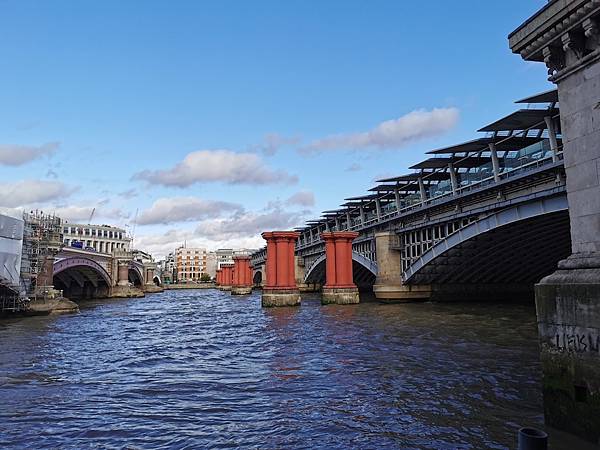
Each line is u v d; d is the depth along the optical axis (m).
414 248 48.59
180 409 13.24
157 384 16.41
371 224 56.56
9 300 43.72
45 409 13.48
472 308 42.44
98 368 19.75
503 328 27.81
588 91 9.62
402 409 12.55
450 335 25.38
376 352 20.89
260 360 20.56
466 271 49.44
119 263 104.06
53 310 47.75
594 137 9.44
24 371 19.16
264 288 52.66
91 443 10.73
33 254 46.94
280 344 24.91
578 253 9.70
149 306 69.12
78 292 101.69
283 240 52.66
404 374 16.48
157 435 11.16
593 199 9.40
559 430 9.50
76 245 96.19
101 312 55.34
